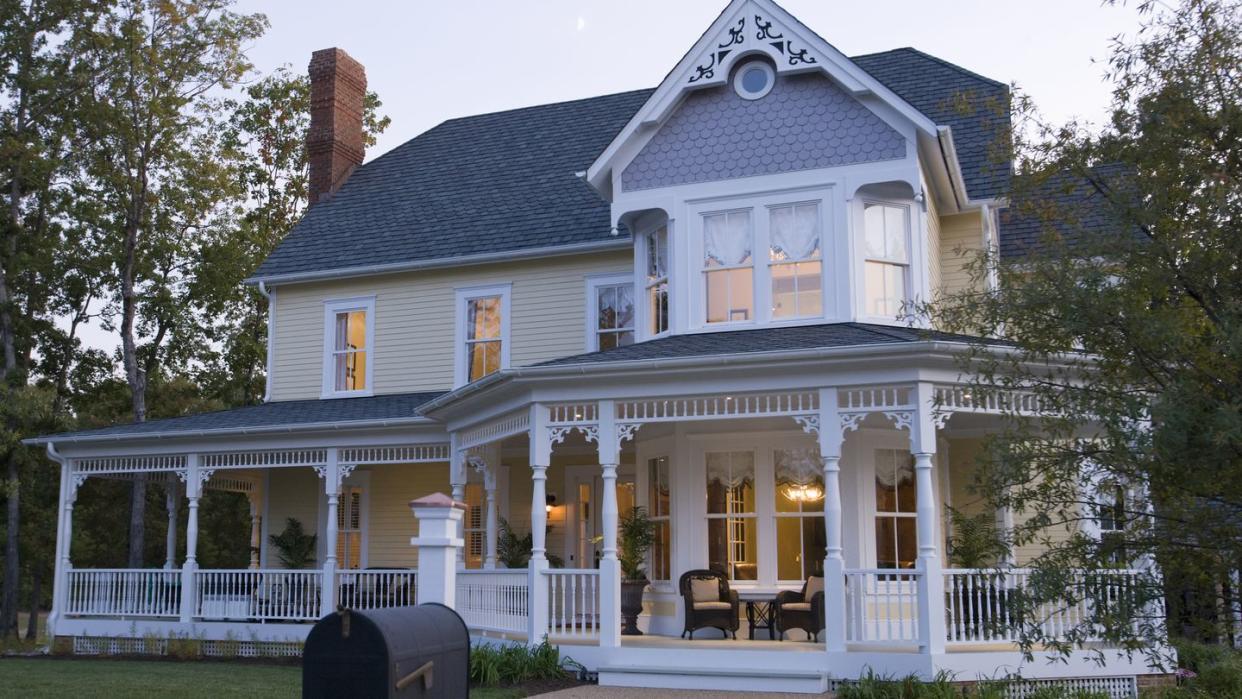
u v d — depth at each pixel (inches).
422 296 836.6
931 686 457.7
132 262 1057.5
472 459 692.1
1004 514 611.2
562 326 784.9
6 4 1016.2
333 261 863.1
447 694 312.2
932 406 497.4
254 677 572.7
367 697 280.8
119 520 1401.3
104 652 749.9
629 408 567.5
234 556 1467.8
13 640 860.0
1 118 1034.7
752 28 637.9
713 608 567.5
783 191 627.2
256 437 749.3
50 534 1266.0
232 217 1178.6
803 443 606.2
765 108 639.8
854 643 514.3
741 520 611.5
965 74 789.9
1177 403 280.5
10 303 1053.2
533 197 850.1
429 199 897.5
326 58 983.0
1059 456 322.7
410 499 820.6
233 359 1381.6
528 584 557.3
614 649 532.7
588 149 891.4
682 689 505.7
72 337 1226.0
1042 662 500.4
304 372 863.1
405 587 741.9
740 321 625.9
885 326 585.3
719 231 639.8
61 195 1075.3
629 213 666.2
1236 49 321.1
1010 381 343.0
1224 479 288.4
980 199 687.7
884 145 613.3
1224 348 282.5
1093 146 345.7
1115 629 318.7
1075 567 327.3
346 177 975.0
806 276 619.8
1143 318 296.4
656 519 645.9
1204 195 307.6
